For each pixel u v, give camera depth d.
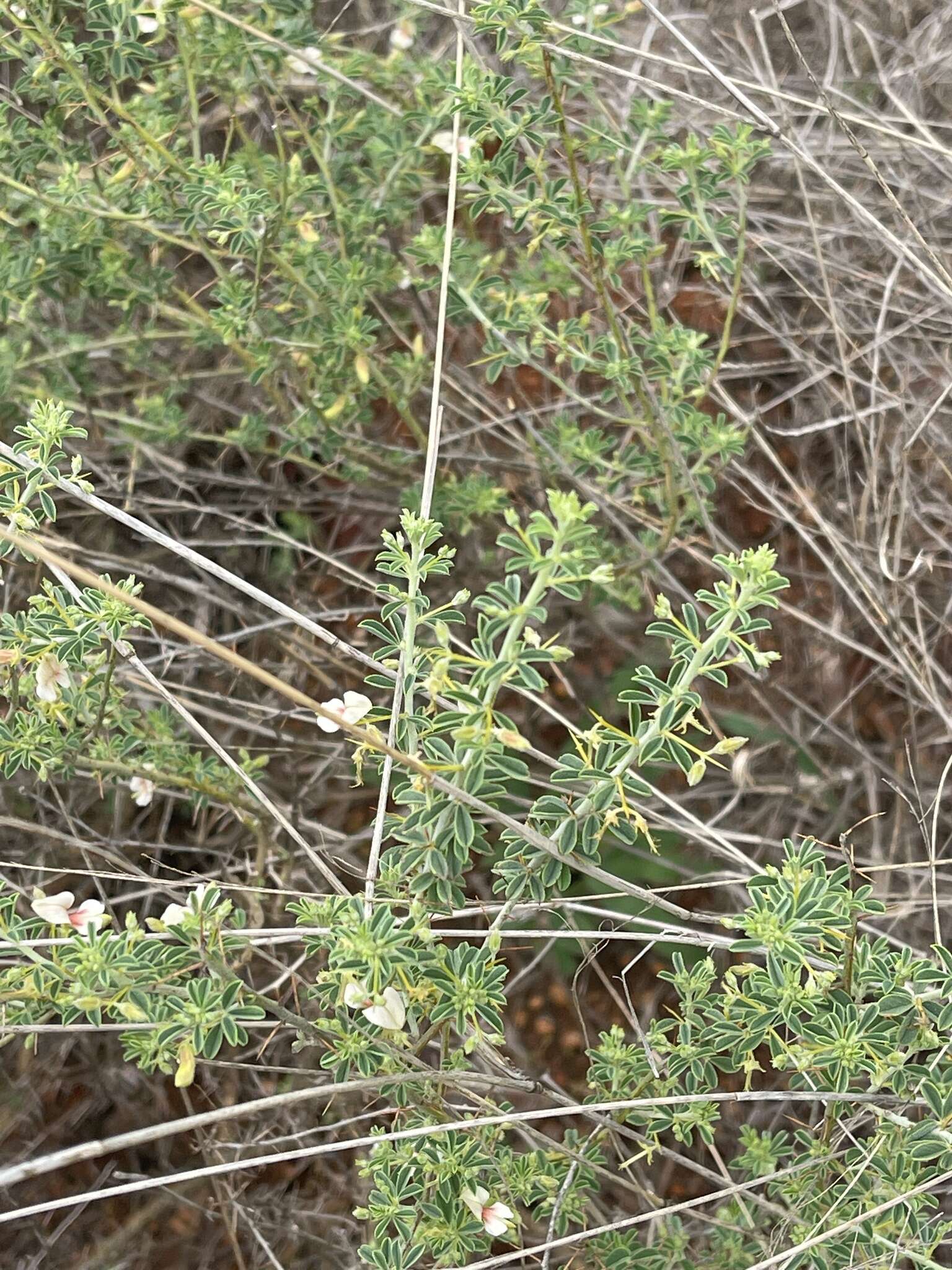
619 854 2.73
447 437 2.96
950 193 3.01
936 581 3.10
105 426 2.98
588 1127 2.64
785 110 2.74
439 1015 1.47
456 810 1.47
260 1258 2.61
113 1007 1.66
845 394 2.95
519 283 2.61
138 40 2.43
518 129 2.10
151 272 2.59
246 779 1.81
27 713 1.94
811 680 3.08
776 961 1.50
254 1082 2.65
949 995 1.52
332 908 1.57
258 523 3.25
